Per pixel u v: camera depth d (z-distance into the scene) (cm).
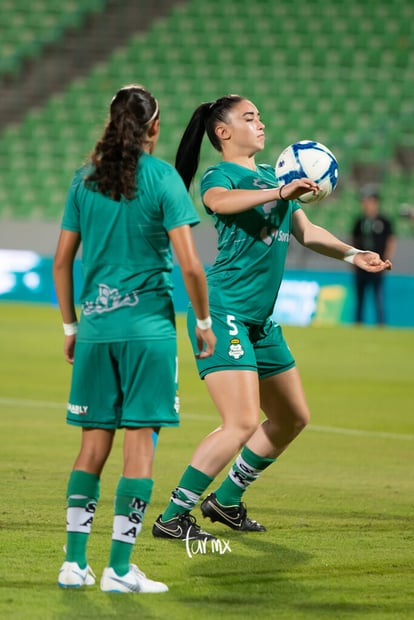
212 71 9119
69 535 1465
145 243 1437
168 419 1448
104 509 1989
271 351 1816
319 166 1758
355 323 6494
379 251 6347
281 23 9400
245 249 1762
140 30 9519
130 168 1418
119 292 1438
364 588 1489
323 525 1905
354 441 2928
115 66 9256
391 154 8150
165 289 1458
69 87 9138
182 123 8794
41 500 2045
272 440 1838
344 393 3906
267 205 1764
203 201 1762
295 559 1653
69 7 9688
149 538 1784
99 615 1337
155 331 1436
